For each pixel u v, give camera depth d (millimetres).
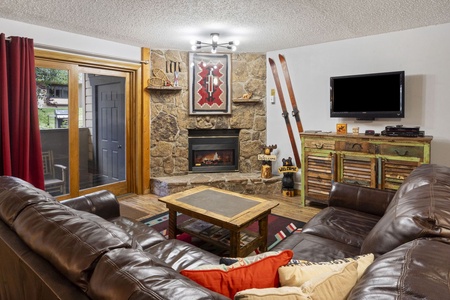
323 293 948
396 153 3473
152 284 887
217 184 4719
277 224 3602
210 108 5008
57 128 3934
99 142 4492
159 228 3451
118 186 4715
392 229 1277
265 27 3609
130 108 4730
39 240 1222
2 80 3168
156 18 3279
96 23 3451
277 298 890
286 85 4836
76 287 1048
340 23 3459
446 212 1221
